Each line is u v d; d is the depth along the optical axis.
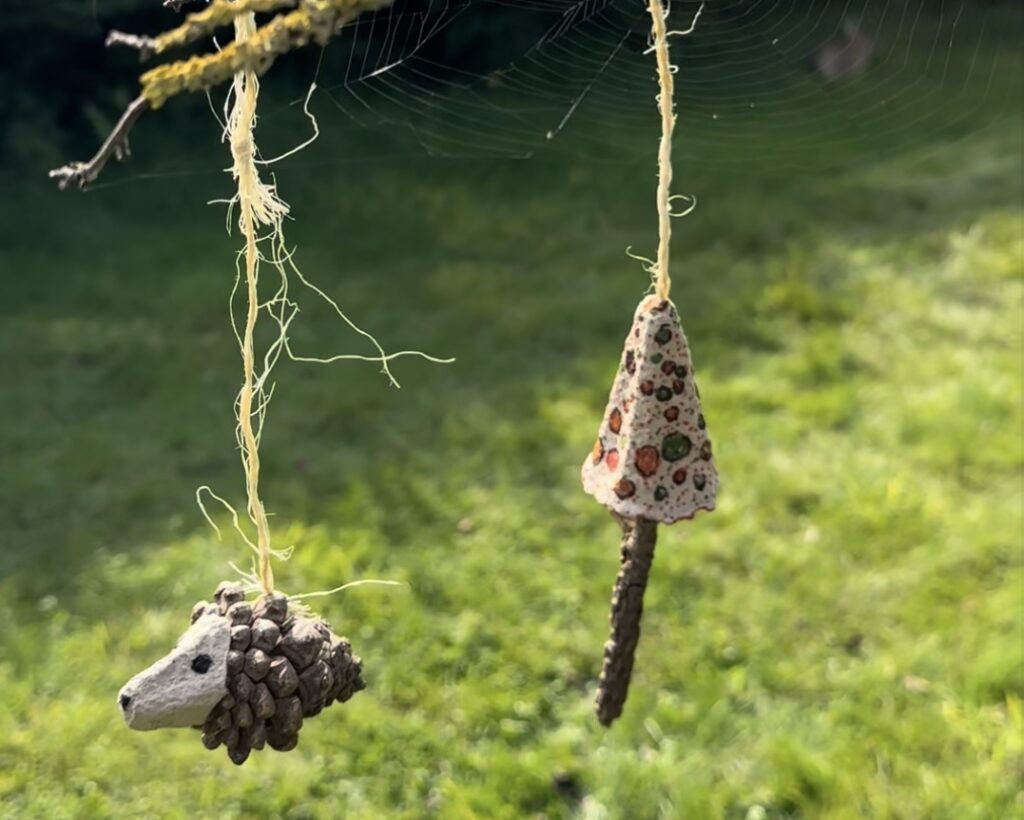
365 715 1.03
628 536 0.54
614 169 2.41
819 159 1.11
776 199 2.24
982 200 2.17
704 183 2.33
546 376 1.61
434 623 1.14
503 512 1.31
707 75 0.77
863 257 1.96
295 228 2.16
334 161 2.44
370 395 1.57
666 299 0.52
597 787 0.96
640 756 0.99
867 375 1.59
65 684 1.08
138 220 2.19
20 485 1.39
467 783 0.97
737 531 1.26
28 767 0.99
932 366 1.60
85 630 1.15
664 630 1.13
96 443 1.47
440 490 1.35
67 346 1.72
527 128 1.19
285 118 2.02
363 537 1.26
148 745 1.01
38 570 1.24
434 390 1.59
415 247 2.10
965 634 1.10
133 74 2.39
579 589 1.18
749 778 0.95
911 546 1.23
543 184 2.37
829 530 1.26
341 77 1.83
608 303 1.83
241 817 0.95
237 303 1.86
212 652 0.47
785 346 1.68
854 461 1.39
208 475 1.41
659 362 0.52
